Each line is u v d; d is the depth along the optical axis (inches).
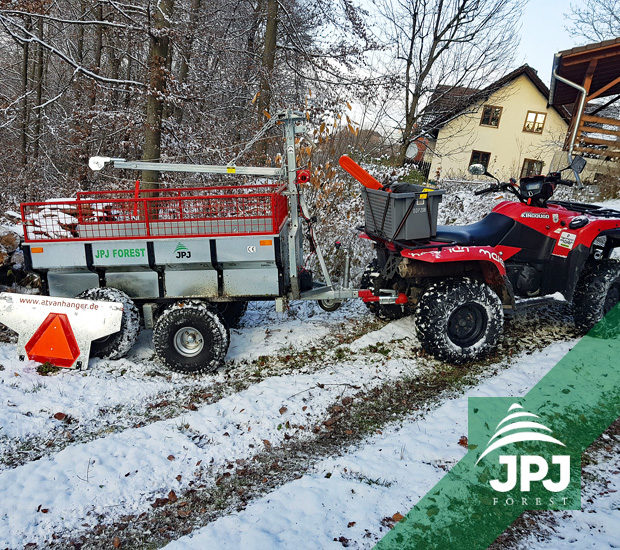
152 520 103.5
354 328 219.5
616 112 695.1
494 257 169.2
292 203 170.6
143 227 178.2
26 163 510.3
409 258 173.8
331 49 451.8
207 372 171.6
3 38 628.4
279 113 167.6
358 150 336.2
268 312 248.2
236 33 510.6
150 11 318.0
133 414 146.3
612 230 183.8
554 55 447.8
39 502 106.8
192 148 360.2
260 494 110.9
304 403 151.3
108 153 461.4
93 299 169.8
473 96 468.4
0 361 172.7
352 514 101.3
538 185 185.9
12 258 224.1
